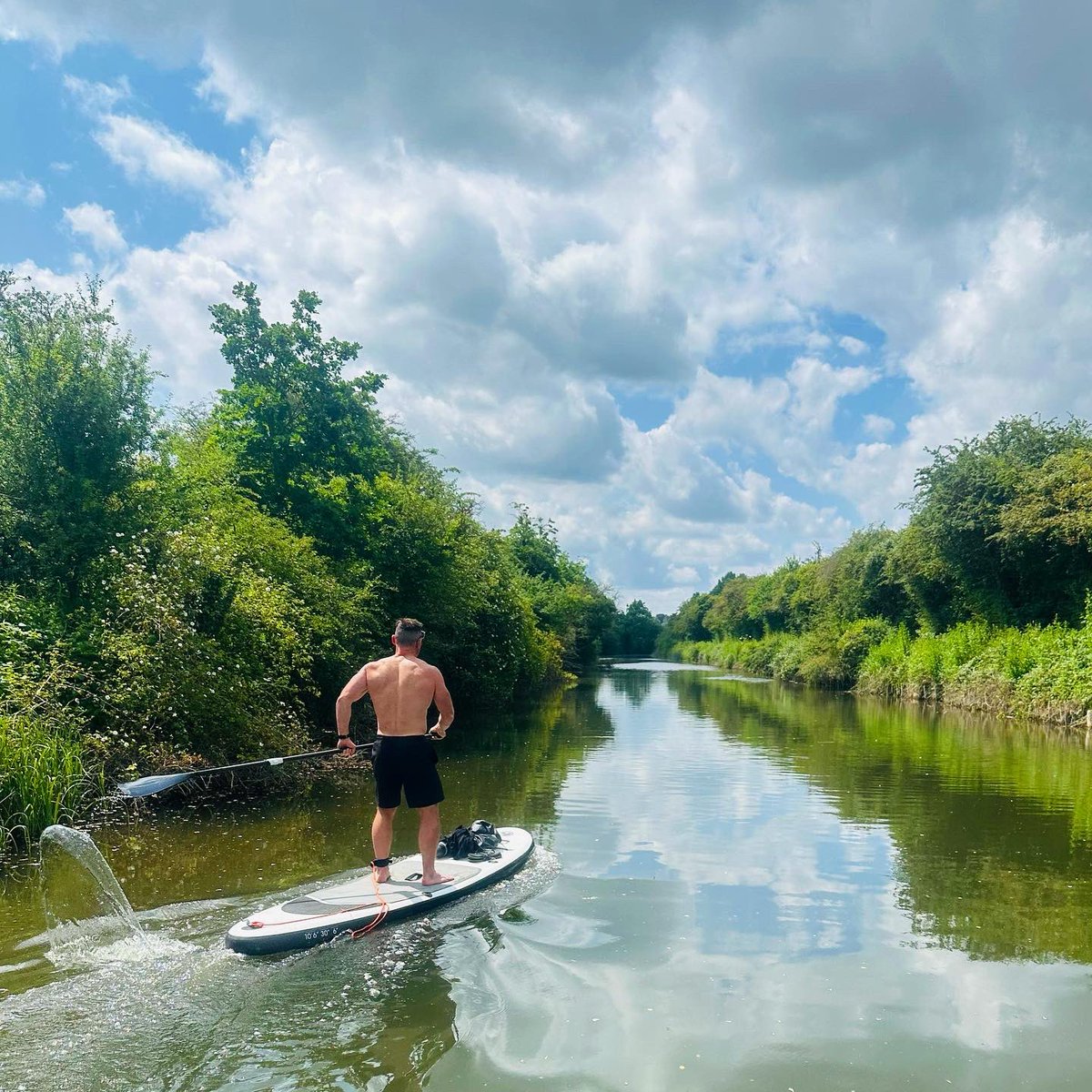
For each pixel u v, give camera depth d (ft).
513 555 130.31
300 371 58.70
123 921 17.25
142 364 38.29
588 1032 12.75
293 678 42.65
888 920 18.21
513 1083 11.22
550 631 128.26
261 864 22.09
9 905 18.37
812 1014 13.53
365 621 50.55
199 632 33.76
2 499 34.32
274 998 13.69
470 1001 13.73
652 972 15.11
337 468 59.52
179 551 34.30
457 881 19.48
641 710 76.69
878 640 113.50
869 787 34.88
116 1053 11.91
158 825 26.84
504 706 79.92
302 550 47.16
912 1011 13.70
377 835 19.24
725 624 256.52
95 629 32.17
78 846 20.02
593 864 22.49
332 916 16.75
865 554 131.13
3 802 22.85
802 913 18.61
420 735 19.29
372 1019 13.05
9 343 37.19
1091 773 39.22
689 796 32.60
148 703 30.73
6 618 31.45
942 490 94.27
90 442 35.96
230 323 58.18
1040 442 96.43
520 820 28.12
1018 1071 11.84
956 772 39.27
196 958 15.35
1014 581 92.53
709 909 18.75
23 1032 12.51
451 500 76.54
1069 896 19.99
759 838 25.68
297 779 34.58
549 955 15.84
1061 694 63.26
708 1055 12.12
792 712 75.77
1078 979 15.10
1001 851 24.31
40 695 27.96
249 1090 10.98
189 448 50.80
